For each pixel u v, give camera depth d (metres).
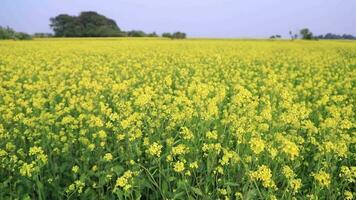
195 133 6.09
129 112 6.93
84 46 30.41
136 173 4.47
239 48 28.45
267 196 4.07
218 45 32.78
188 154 5.31
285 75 13.50
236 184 4.28
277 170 5.08
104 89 9.84
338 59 20.23
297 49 28.11
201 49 26.83
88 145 5.55
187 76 13.16
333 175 5.19
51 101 8.77
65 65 16.53
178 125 6.49
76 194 4.76
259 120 6.30
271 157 4.87
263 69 14.74
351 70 17.05
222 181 4.58
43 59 19.39
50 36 73.12
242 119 6.13
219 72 14.87
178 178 4.79
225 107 7.86
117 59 19.56
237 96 7.23
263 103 8.55
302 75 14.93
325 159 5.29
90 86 9.16
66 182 5.04
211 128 6.85
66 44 33.56
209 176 4.65
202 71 14.91
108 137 6.09
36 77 13.45
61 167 5.13
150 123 6.36
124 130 5.99
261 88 10.03
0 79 12.91
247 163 4.85
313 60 19.58
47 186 4.93
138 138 5.86
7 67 15.31
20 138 6.35
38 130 6.54
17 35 50.56
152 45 32.31
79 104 8.62
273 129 6.23
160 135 6.09
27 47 28.38
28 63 16.38
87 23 78.94
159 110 7.06
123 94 8.77
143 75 13.70
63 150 5.51
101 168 5.27
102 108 6.93
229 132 5.93
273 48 29.08
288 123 6.86
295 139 5.71
